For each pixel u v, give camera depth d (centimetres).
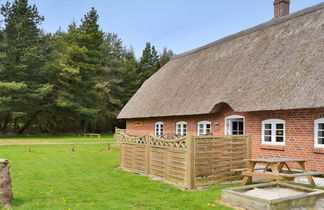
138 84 5422
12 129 4231
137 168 1167
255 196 714
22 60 3506
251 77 1392
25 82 3566
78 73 3922
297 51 1302
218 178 937
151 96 2236
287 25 1582
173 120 1905
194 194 802
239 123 1520
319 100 995
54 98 3953
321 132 1095
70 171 1183
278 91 1181
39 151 1914
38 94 3500
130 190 855
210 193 809
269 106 1157
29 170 1198
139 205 688
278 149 1233
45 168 1253
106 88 4662
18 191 826
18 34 3534
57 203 704
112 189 868
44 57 3788
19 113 3403
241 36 1917
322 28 1309
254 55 1562
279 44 1470
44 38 4075
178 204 700
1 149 2002
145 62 5981
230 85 1465
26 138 3309
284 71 1252
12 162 1416
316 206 671
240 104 1298
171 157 970
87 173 1138
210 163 919
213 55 2002
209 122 1598
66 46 4203
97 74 4900
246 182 940
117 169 1236
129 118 2461
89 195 790
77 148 2159
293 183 948
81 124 4878
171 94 1948
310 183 897
